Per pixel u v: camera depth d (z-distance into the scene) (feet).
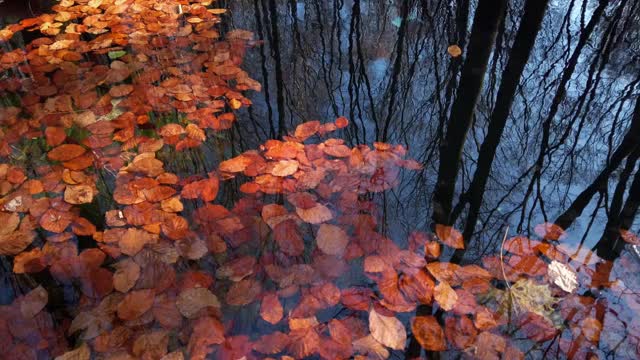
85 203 5.60
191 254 4.97
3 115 7.13
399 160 6.53
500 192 6.16
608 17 10.44
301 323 4.30
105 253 4.97
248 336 4.26
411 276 4.77
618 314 4.44
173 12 10.08
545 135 7.29
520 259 5.02
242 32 10.02
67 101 7.41
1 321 4.34
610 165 6.60
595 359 4.08
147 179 5.93
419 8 11.35
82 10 10.00
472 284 4.71
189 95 7.67
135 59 8.52
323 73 8.94
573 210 5.80
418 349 4.19
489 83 8.55
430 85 8.54
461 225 5.61
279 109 7.73
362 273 4.83
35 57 8.50
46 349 4.15
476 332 4.27
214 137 6.92
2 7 10.02
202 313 4.40
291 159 6.31
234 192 5.84
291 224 5.32
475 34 9.07
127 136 6.73
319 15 11.24
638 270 4.90
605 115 7.71
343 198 5.75
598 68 9.04
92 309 4.42
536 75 8.82
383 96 8.21
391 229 5.47
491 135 7.28
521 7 10.81
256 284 4.68
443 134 7.23
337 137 7.04
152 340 4.15
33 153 6.45
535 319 4.38
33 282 4.70
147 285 4.62
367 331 4.27
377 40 10.21
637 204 5.85
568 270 4.85
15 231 5.23
